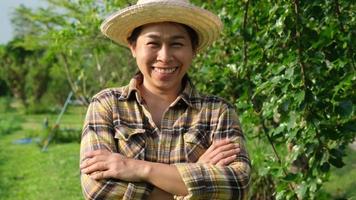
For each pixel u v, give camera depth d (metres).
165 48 2.51
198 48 2.75
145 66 2.55
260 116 3.98
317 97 3.11
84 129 2.62
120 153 2.53
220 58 5.24
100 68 11.35
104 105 2.61
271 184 5.73
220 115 2.58
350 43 3.22
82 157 2.55
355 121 3.16
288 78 3.10
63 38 7.89
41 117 30.81
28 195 10.30
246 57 3.98
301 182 3.33
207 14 2.52
